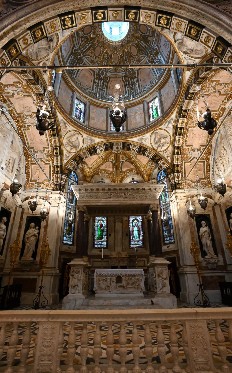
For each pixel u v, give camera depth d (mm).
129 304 7863
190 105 10734
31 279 10773
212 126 6145
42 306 9789
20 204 12148
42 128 5977
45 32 6422
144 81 15648
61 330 2791
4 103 9891
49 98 10750
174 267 12219
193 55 8461
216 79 9078
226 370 2549
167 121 12695
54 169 12883
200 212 12289
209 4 5898
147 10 6266
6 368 2629
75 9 6129
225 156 11258
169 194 13523
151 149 13953
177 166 13086
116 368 2707
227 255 11070
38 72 8977
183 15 6125
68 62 13938
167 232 13430
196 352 2652
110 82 16453
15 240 11188
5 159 10688
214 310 2828
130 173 16297
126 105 15594
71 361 2631
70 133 13328
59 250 12055
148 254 13578
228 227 11312
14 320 2752
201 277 10836
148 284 11828
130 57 15938
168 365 2695
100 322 2816
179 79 11648
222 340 2697
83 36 14422
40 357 2625
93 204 11703
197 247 10938
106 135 14008
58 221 12242
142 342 4195
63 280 12109
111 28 15414
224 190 8938
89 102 15414
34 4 5910
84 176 15789
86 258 11406
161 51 13867
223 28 5754
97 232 14688
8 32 5770
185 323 2789
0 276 10258
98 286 8688
